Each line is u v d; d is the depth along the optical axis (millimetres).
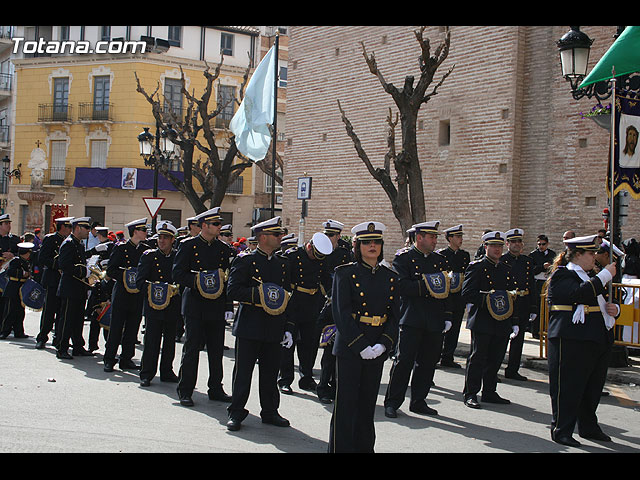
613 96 8031
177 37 38625
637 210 14328
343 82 20125
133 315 10250
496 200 16531
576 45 11281
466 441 6875
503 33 16453
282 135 40719
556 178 15688
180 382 8133
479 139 16922
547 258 13117
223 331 8430
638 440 7090
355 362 5637
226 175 21703
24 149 39969
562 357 6828
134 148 37312
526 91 16344
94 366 10414
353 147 19781
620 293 10617
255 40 40062
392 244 18719
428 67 14188
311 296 9141
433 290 7840
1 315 13406
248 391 7172
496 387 9469
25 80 39781
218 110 22031
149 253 9320
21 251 12875
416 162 14508
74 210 38375
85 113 38156
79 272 10859
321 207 20656
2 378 9102
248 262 7289
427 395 8969
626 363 10734
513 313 8648
